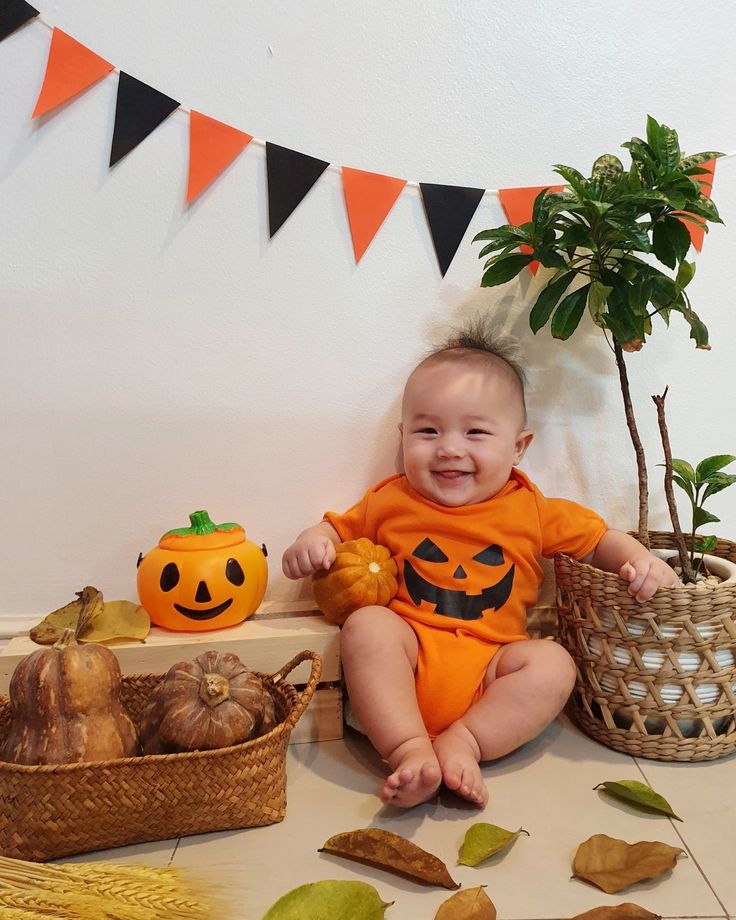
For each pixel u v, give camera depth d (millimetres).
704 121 1333
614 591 1149
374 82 1269
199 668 1022
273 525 1370
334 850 937
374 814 1039
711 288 1374
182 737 965
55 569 1339
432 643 1207
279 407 1338
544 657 1166
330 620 1264
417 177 1302
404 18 1258
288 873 914
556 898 869
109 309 1280
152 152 1245
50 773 904
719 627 1128
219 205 1271
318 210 1291
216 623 1219
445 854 949
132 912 777
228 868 923
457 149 1302
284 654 1212
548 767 1153
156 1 1206
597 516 1290
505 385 1260
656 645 1131
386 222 1307
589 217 1151
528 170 1318
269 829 1008
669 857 903
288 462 1354
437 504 1280
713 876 905
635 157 1131
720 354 1396
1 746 1036
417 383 1264
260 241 1288
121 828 947
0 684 1149
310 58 1252
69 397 1296
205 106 1243
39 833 921
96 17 1200
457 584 1249
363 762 1177
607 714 1191
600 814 1031
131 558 1350
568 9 1284
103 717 981
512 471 1327
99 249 1262
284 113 1260
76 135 1228
